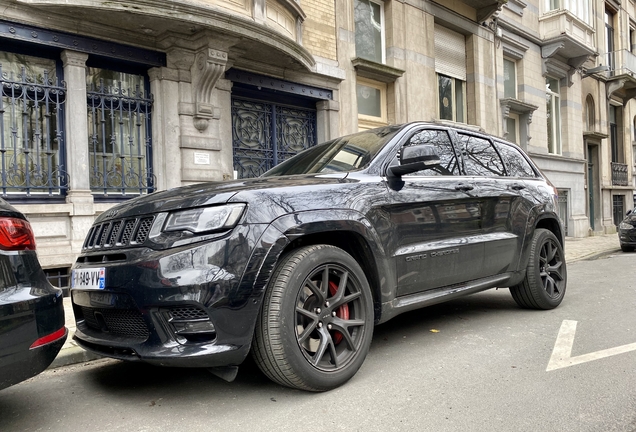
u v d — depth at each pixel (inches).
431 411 106.7
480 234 167.5
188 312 104.1
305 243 125.0
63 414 112.3
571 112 711.7
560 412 104.8
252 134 347.3
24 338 95.8
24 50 247.9
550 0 683.4
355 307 126.4
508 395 114.6
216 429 100.6
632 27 893.2
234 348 103.9
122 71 283.0
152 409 112.8
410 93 459.8
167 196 119.4
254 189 114.3
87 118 269.0
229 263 104.1
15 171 244.4
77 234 256.4
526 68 632.4
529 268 193.0
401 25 456.1
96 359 156.0
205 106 299.4
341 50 399.5
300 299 116.0
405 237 139.8
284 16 336.8
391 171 141.4
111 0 238.7
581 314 195.9
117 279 108.5
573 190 703.1
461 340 161.2
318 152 166.2
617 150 879.7
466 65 546.9
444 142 168.9
